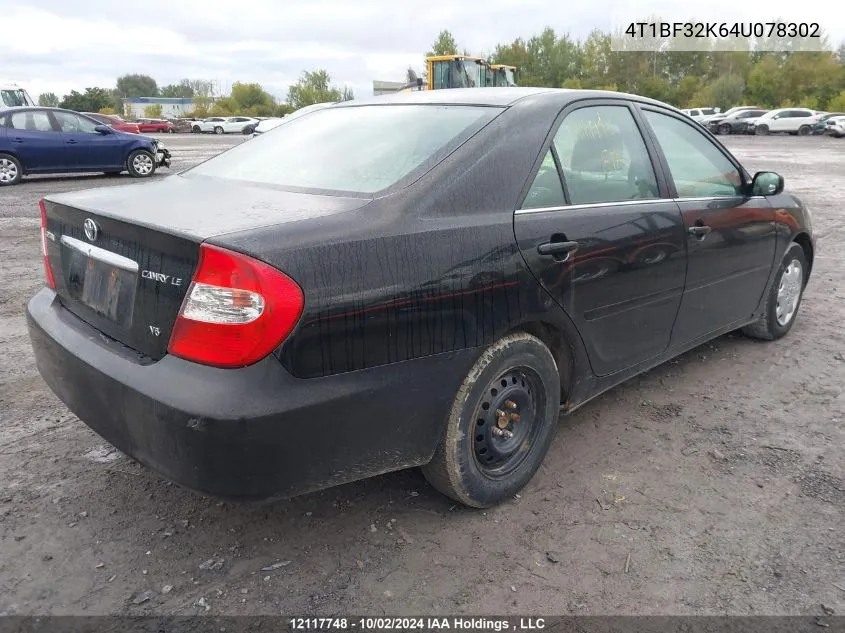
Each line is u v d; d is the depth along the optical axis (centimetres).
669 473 312
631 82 7681
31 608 225
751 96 7056
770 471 314
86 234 255
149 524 270
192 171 331
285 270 207
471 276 248
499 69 2284
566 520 276
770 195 404
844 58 7394
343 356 219
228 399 203
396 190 247
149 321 226
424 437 248
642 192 335
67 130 1465
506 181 269
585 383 313
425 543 261
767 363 444
